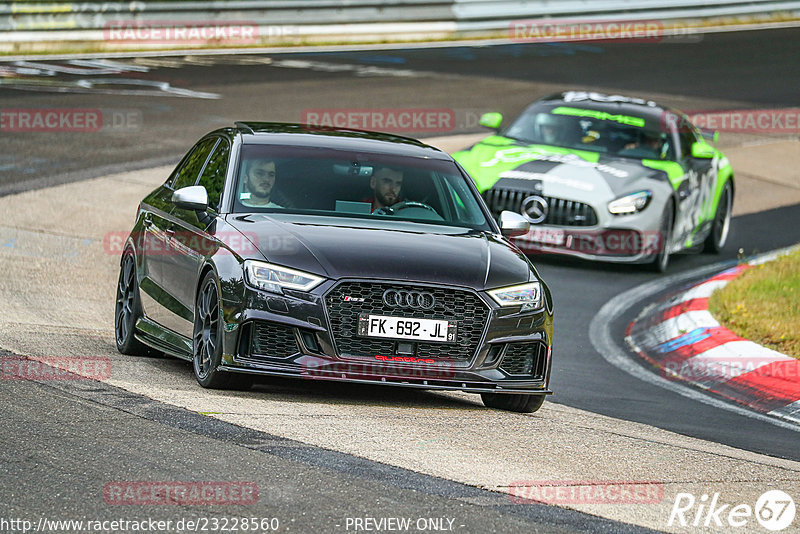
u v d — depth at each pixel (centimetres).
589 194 4478
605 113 5053
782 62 11144
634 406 2758
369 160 2788
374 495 1742
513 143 4894
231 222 2520
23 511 1580
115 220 4719
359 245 2422
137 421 2059
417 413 2383
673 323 3597
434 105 7938
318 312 2317
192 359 2509
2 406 2095
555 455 2112
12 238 4244
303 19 10694
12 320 3036
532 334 2452
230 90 8088
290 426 2117
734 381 3102
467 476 1894
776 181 6725
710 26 13200
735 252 5203
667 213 4569
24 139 6184
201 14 10194
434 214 2688
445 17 11356
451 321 2367
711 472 2109
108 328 3156
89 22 9606
